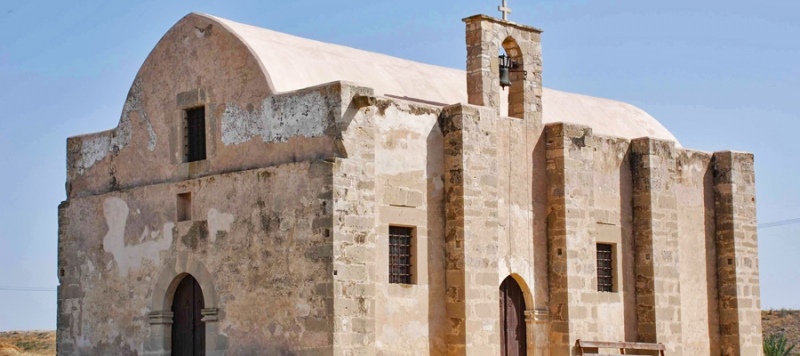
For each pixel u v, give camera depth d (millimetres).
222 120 26703
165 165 27953
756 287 34094
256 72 26031
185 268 26781
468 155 26656
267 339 24766
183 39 27891
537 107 29359
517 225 28359
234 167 26266
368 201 24578
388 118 25703
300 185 24484
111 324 28531
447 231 26656
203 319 26109
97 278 29125
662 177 31516
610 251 30750
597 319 29594
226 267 25859
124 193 28656
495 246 27047
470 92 28297
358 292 24094
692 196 33156
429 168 26531
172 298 27453
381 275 25172
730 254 33406
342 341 23625
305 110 24875
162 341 27234
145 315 27609
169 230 27328
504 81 29047
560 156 29047
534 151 29109
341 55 28797
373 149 24828
